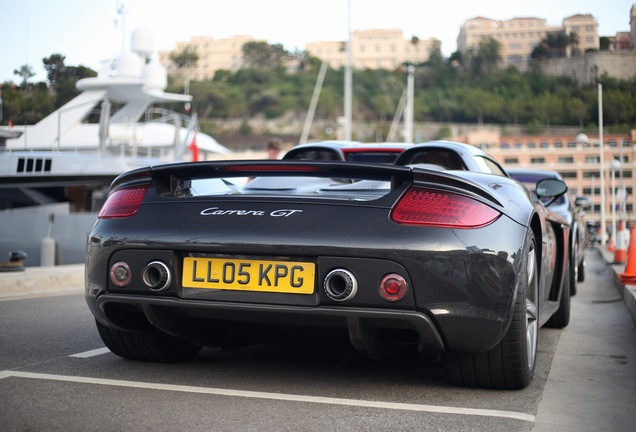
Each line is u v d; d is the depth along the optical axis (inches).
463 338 98.2
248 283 100.5
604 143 1352.1
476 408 99.4
